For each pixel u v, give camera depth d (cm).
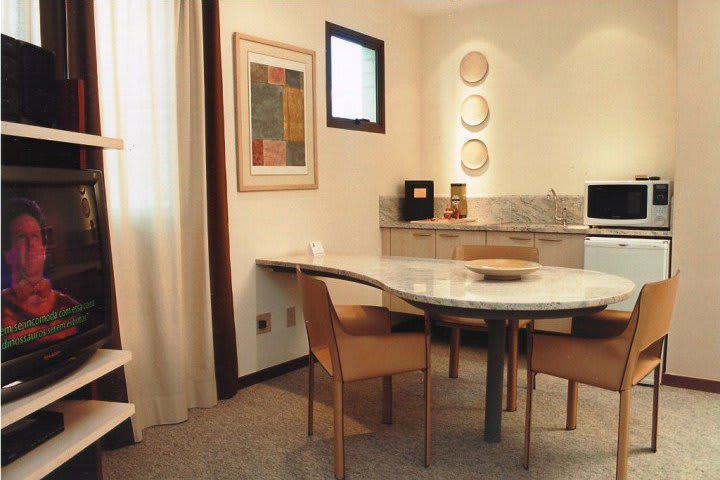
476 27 500
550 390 349
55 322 178
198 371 324
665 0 419
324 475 249
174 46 304
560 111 466
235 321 354
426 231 469
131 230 289
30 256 168
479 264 276
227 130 345
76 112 208
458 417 310
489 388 277
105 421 188
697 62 340
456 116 515
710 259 344
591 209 403
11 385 159
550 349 242
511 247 337
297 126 393
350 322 295
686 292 351
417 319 521
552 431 290
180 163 312
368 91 483
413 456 265
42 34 246
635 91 434
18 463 159
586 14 450
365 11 459
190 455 269
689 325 351
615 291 230
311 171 406
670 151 424
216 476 249
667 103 423
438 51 521
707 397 337
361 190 461
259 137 364
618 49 439
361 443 279
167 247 301
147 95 292
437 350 441
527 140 482
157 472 253
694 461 258
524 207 485
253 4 359
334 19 426
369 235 473
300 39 395
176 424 304
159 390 303
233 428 298
